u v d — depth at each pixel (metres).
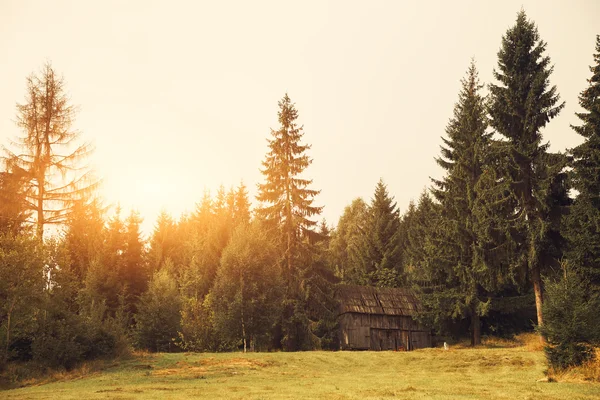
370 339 45.12
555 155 34.19
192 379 22.06
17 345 25.44
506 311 43.50
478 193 39.19
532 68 36.84
